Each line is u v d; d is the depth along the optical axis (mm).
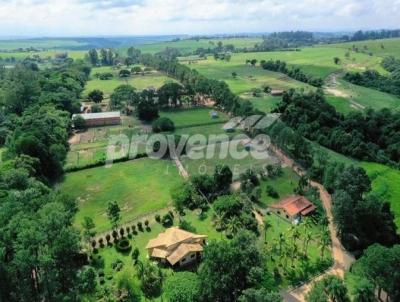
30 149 143250
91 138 198000
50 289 76688
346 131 193750
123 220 117750
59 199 110625
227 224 109812
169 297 78500
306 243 103188
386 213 112938
